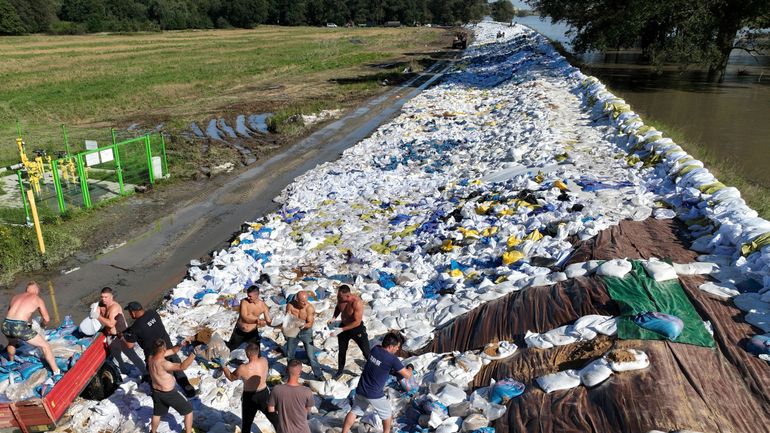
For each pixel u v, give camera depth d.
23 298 7.66
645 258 9.77
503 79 38.56
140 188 18.56
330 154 23.42
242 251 13.47
